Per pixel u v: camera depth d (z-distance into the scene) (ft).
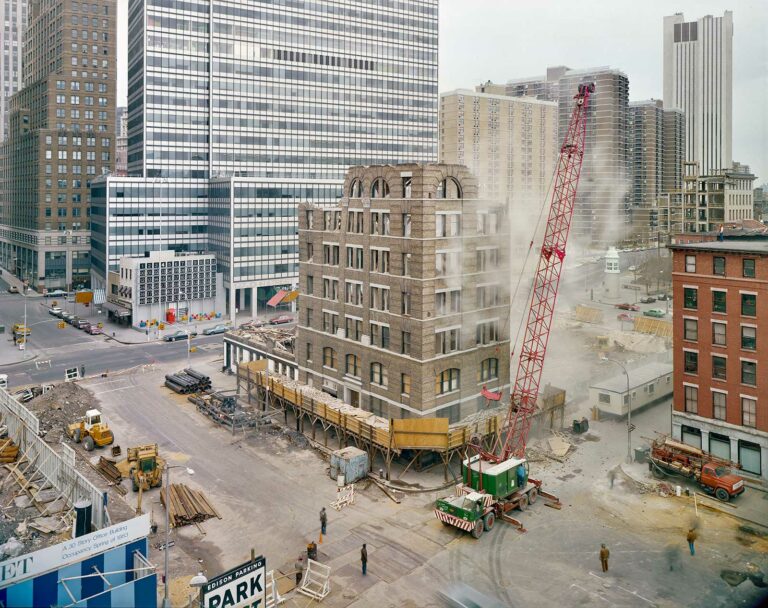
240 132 425.28
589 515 134.82
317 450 172.55
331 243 194.39
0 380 231.50
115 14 516.32
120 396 226.38
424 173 159.22
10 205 572.51
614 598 104.06
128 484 150.41
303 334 208.23
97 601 87.97
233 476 156.04
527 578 110.52
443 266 165.48
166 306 364.17
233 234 377.71
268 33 431.43
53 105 495.41
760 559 115.96
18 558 89.04
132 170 440.04
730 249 152.05
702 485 144.66
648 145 599.98
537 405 182.09
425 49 503.61
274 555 119.55
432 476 155.74
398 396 169.48
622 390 195.42
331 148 464.24
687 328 162.61
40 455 152.46
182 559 116.98
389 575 111.86
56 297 461.78
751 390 150.82
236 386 235.40
